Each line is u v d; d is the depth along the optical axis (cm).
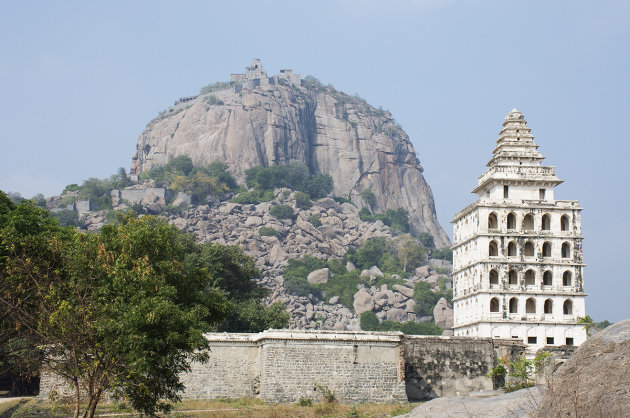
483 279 12719
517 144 13538
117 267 6322
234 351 9331
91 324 6003
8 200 8819
